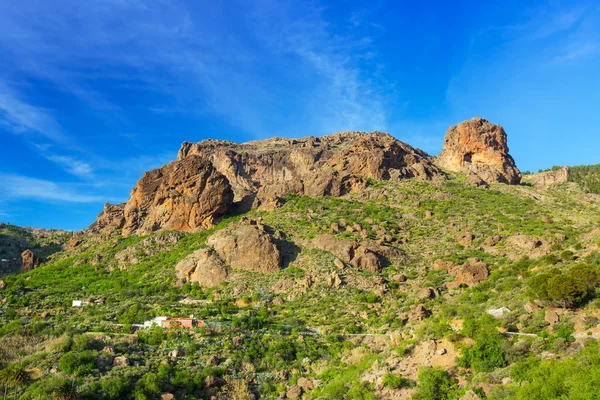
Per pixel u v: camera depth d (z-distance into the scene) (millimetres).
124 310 77750
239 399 56781
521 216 112500
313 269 89250
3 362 58594
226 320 73625
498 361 49125
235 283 87625
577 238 86000
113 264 105188
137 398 52625
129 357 60156
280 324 73875
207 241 100938
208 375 58438
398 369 54188
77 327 69250
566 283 53906
